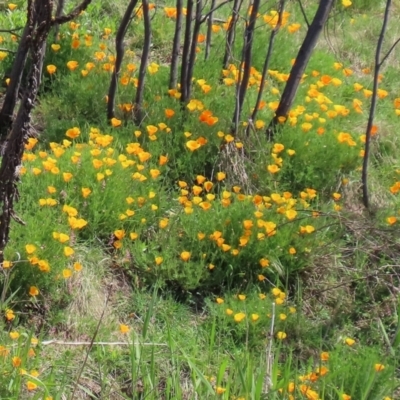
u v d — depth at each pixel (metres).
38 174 4.59
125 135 5.27
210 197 4.67
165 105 5.47
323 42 7.38
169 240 4.52
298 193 5.30
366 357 3.96
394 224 5.15
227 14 7.13
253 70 6.06
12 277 3.80
